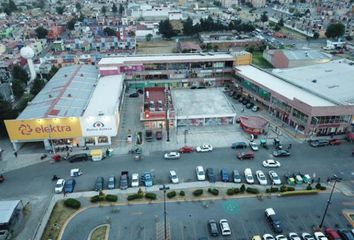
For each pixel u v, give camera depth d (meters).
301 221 50.84
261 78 96.88
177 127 81.81
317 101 79.19
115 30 184.12
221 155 69.31
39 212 52.94
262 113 89.62
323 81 93.25
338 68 105.50
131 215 52.12
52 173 63.53
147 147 72.50
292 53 126.00
